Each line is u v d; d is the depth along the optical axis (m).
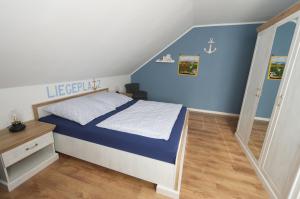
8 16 0.97
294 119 1.37
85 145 1.80
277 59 1.98
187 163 2.03
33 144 1.63
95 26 1.56
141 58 3.84
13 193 1.49
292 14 1.57
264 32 2.23
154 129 1.73
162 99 4.59
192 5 2.52
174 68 4.22
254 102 2.30
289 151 1.38
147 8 1.82
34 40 1.28
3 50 1.20
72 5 1.17
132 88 4.24
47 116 2.11
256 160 1.95
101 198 1.47
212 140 2.66
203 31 3.73
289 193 1.29
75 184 1.62
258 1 2.35
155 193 1.54
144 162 1.54
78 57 1.95
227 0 2.33
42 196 1.47
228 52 3.67
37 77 1.86
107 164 1.75
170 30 3.11
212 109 4.13
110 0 1.34
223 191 1.60
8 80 1.61
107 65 2.82
